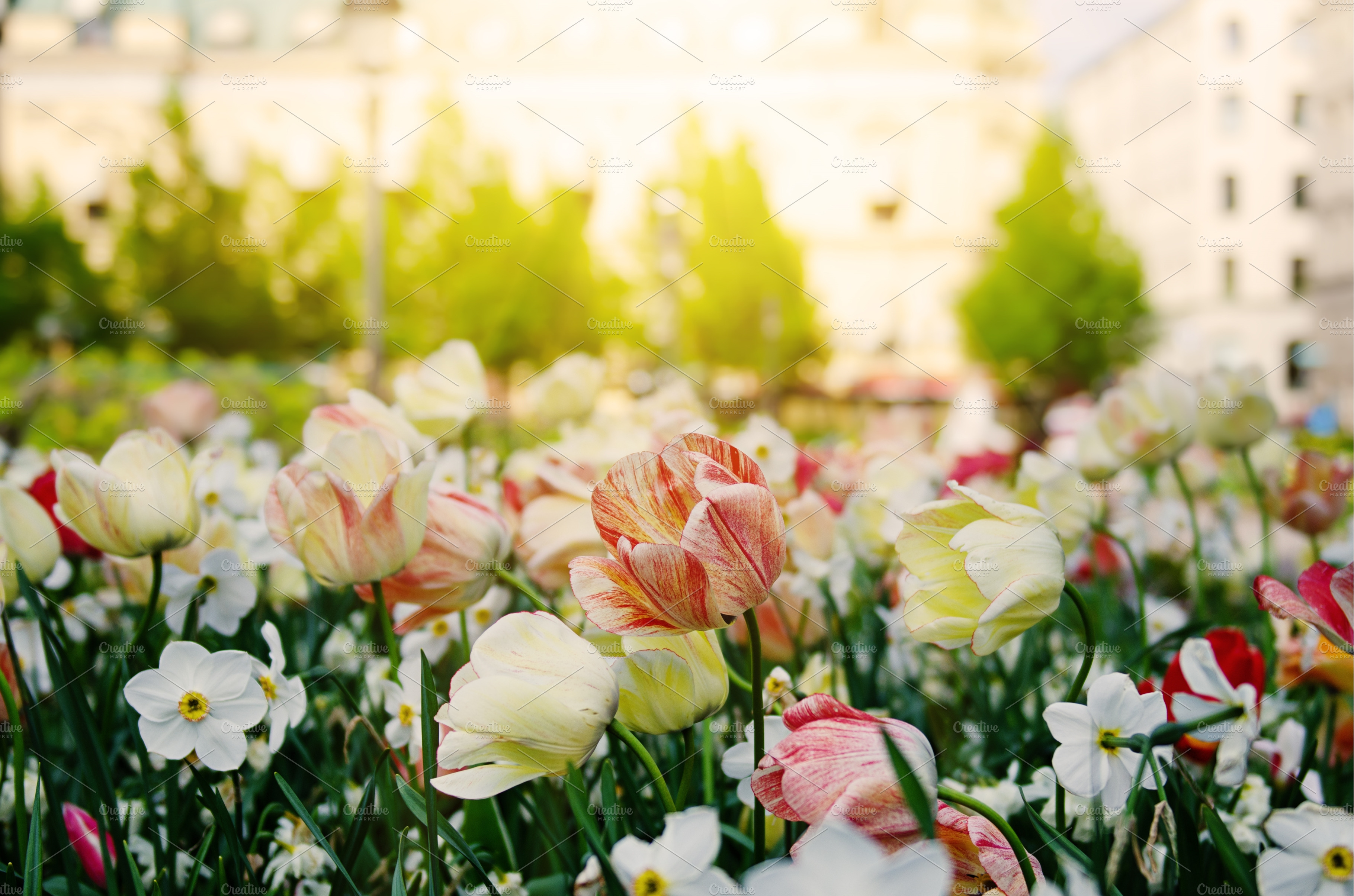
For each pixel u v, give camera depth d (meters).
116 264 14.94
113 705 0.71
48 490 0.96
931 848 0.37
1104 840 0.55
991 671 1.04
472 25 16.17
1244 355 19.72
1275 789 0.71
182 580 0.82
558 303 11.50
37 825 0.51
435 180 12.38
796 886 0.35
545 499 0.87
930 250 19.81
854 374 17.77
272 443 2.24
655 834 0.62
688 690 0.56
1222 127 19.70
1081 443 1.31
